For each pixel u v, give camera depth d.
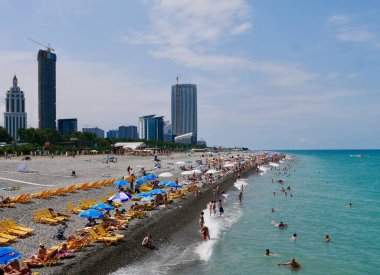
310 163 152.38
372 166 131.38
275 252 23.95
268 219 34.47
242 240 26.80
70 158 95.31
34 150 113.69
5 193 36.22
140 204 34.41
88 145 169.00
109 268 19.27
